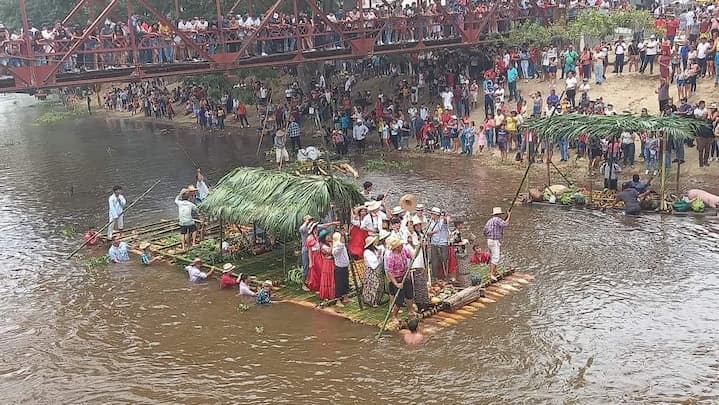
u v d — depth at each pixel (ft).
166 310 49.37
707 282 48.78
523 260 55.36
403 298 45.44
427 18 105.19
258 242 60.54
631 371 37.76
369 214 52.39
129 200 83.61
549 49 108.68
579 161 87.81
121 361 42.11
